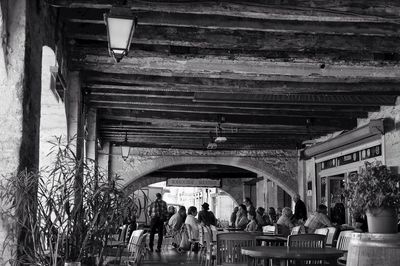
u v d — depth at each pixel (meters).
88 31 6.09
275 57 7.04
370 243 3.84
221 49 6.99
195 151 15.81
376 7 5.25
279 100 9.20
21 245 3.48
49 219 3.45
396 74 7.58
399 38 6.54
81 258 3.53
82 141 7.87
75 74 7.33
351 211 4.17
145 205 4.20
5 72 3.73
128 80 8.17
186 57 6.97
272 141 14.62
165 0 5.09
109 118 11.28
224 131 12.76
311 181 14.56
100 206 3.57
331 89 8.62
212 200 34.06
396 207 3.92
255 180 22.38
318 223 9.54
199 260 11.36
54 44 5.32
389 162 10.00
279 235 9.33
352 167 11.86
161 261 11.16
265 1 5.15
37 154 4.29
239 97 9.16
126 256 6.39
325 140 13.40
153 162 15.58
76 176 3.59
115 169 15.38
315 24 5.81
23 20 3.80
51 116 6.50
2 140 3.68
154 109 10.38
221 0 5.10
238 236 6.04
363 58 7.12
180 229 15.27
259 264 6.32
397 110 9.79
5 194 3.39
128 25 4.55
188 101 9.86
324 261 5.02
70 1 4.93
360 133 10.66
